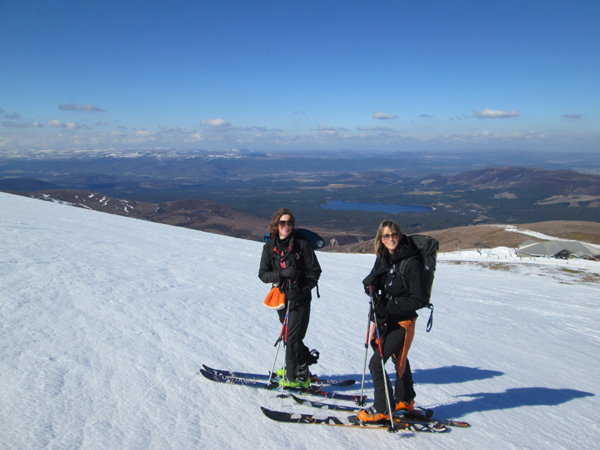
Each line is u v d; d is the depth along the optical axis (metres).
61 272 7.76
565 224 106.25
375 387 3.39
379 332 3.42
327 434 3.13
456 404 4.21
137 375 3.67
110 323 5.10
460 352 6.58
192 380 3.73
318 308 8.69
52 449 2.40
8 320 4.67
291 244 3.76
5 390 3.08
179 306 6.52
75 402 3.04
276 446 2.82
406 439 3.23
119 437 2.64
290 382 3.80
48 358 3.78
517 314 12.49
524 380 5.48
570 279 32.44
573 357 7.61
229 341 5.07
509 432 3.66
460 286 19.83
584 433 3.92
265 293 8.98
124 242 15.07
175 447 2.61
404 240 3.39
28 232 13.43
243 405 3.40
